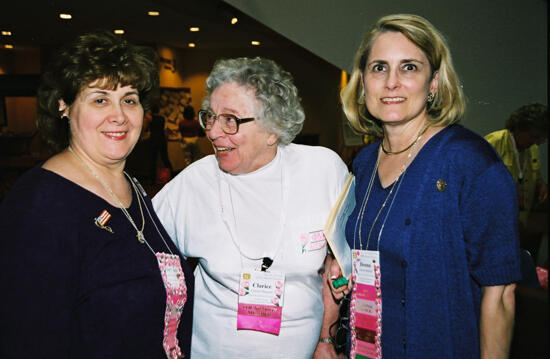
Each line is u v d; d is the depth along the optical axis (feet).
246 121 4.78
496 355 4.03
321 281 5.54
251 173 5.26
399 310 4.38
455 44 10.24
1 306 3.38
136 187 4.80
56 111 4.06
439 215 4.16
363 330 4.66
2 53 43.62
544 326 4.92
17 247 3.43
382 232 4.50
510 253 3.86
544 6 9.88
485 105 10.30
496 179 3.93
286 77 5.08
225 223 5.10
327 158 5.67
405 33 4.33
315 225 5.23
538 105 9.74
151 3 25.66
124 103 4.22
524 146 9.78
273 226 5.11
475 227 3.98
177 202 5.41
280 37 20.90
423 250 4.22
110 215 4.06
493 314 4.02
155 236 4.58
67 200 3.80
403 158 4.67
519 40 10.07
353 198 5.36
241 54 45.03
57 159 4.06
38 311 3.45
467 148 4.13
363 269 4.68
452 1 10.18
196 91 46.62
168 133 42.52
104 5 26.20
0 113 44.42
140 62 4.17
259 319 4.86
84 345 3.79
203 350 5.11
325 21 10.85
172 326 4.42
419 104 4.44
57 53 4.00
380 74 4.50
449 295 4.15
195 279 5.47
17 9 26.99
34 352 3.44
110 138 4.11
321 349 5.64
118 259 4.00
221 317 5.04
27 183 3.76
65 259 3.63
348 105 5.34
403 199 4.41
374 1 10.54
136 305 4.02
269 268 4.99
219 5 17.83
